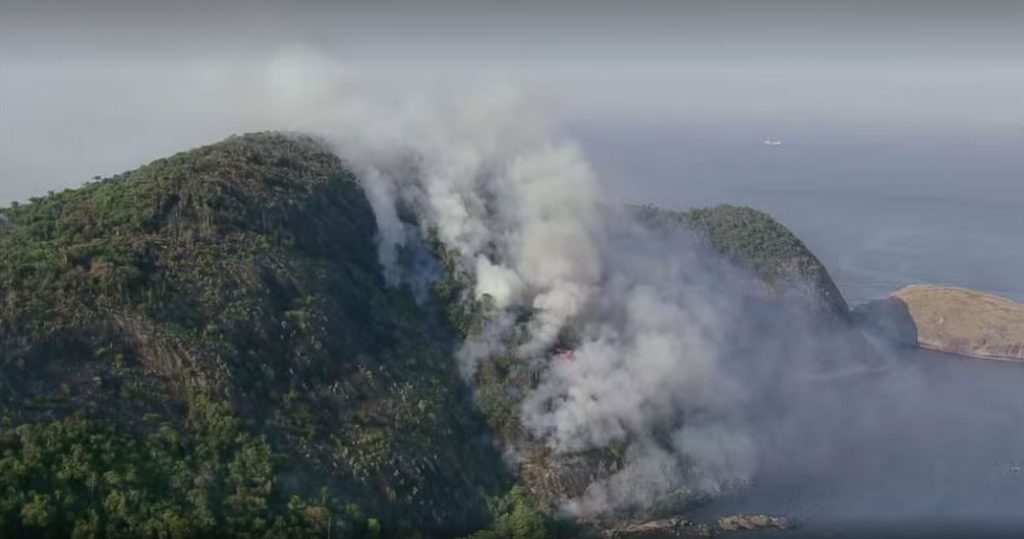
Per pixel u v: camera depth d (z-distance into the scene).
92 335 150.38
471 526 162.88
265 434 152.00
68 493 131.75
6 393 138.50
